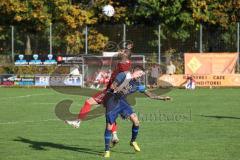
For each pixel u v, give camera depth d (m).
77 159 26.41
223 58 82.88
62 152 28.44
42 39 90.50
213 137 33.22
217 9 95.69
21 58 86.50
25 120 42.78
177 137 33.28
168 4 94.38
